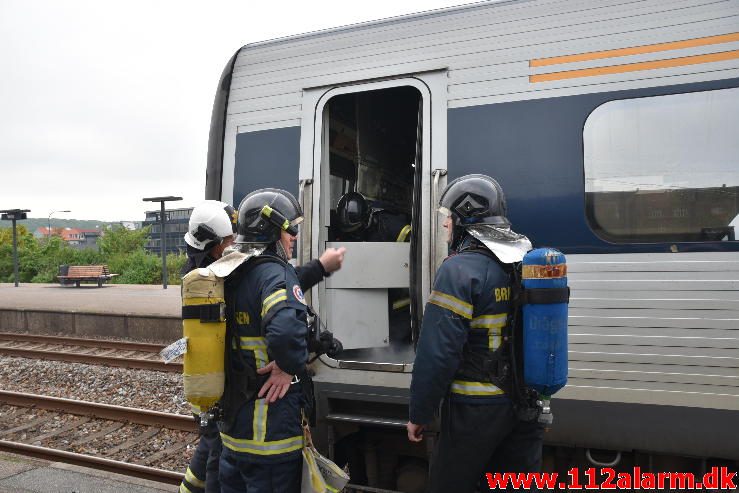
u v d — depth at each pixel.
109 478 3.95
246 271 2.28
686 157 2.74
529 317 2.14
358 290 3.47
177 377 6.95
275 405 2.22
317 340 2.49
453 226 2.39
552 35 2.96
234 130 3.73
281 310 2.10
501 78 3.04
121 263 28.27
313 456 2.29
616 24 2.86
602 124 2.86
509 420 2.23
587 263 2.84
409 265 3.47
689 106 2.74
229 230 2.64
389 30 3.35
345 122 3.84
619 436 2.81
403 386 3.14
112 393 6.54
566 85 2.92
